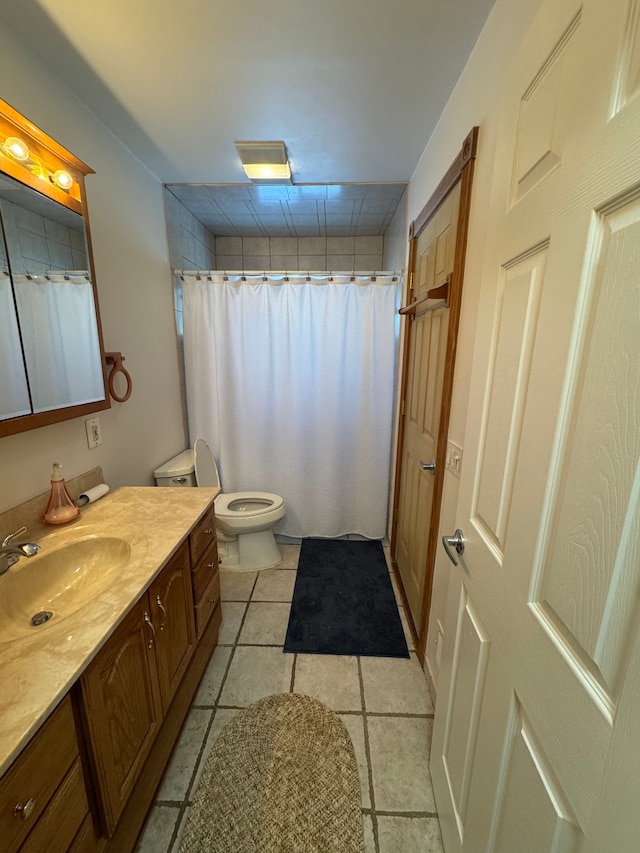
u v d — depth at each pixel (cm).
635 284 38
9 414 103
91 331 135
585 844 43
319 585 212
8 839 57
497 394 73
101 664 79
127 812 93
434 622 145
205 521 146
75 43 111
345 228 272
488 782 71
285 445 245
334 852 98
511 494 66
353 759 121
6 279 102
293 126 152
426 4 98
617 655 40
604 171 43
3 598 90
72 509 121
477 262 106
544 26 58
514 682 63
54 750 66
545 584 55
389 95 133
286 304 227
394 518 231
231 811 107
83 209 129
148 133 157
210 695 143
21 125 101
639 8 38
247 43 110
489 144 99
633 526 38
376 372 236
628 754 37
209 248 280
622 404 40
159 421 203
